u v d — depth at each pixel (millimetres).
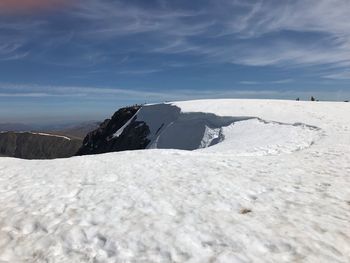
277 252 7250
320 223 8820
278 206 10156
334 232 8273
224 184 12422
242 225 8602
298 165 16484
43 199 11070
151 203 10359
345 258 7066
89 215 9508
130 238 7977
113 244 7762
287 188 12055
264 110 49094
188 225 8602
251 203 10430
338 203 10477
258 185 12383
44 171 15336
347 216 9391
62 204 10523
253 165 16469
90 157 19797
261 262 6820
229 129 42625
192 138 51219
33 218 9469
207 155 20094
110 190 11836
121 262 7043
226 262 6832
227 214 9430
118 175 14172
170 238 7906
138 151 22141
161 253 7297
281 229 8375
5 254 7594
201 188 11930
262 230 8305
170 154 20344
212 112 52000
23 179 13859
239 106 55469
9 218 9555
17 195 11617
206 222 8812
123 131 83125
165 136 58188
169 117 67438
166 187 12109
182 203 10352
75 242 7969
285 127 35219
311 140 26984
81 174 14484
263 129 36719
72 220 9195
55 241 8047
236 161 17609
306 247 7465
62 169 15695
